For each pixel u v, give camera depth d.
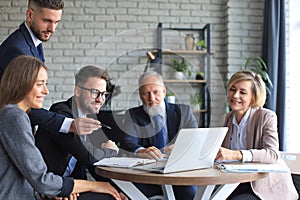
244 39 5.31
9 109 1.85
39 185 1.85
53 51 5.36
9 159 1.86
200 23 5.46
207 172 2.07
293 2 5.10
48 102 5.35
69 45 5.37
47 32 2.73
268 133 2.53
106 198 2.26
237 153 2.34
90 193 2.25
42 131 2.49
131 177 2.00
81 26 5.38
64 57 5.37
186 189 2.75
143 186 2.68
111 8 5.39
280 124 4.77
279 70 4.84
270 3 4.88
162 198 2.67
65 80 5.36
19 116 1.84
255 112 2.64
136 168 2.11
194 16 5.46
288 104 5.06
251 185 2.47
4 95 1.90
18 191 1.86
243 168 2.11
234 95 2.60
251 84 2.61
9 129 1.83
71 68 5.36
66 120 2.42
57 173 2.46
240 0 5.32
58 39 5.37
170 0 5.43
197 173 2.04
